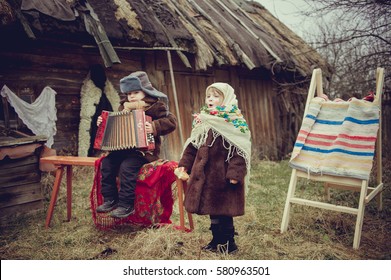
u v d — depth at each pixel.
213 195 2.98
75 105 6.51
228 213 2.97
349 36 6.55
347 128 3.75
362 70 6.80
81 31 5.69
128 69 7.12
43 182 5.14
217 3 10.59
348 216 4.27
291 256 3.25
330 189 5.28
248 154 3.04
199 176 3.01
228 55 7.92
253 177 6.70
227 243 3.19
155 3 7.45
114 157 3.71
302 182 5.89
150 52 7.35
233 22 9.84
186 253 3.21
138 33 6.35
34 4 5.23
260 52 8.88
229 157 3.03
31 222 4.16
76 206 4.71
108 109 6.75
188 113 8.01
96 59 6.74
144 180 3.64
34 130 5.87
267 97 10.11
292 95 10.92
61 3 5.60
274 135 10.16
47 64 6.14
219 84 3.21
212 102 3.20
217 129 3.04
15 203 4.23
